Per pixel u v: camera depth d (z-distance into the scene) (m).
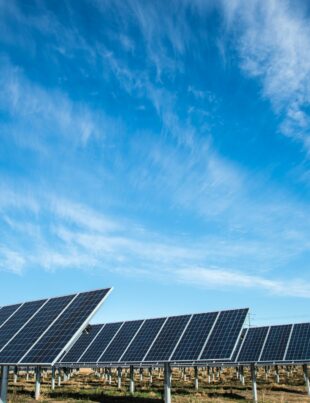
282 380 53.38
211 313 31.05
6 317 29.67
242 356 39.94
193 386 44.62
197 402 29.17
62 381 53.19
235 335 26.81
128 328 38.59
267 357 38.12
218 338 27.31
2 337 26.16
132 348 32.72
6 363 21.77
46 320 25.17
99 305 23.33
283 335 40.38
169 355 27.75
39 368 29.42
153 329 33.84
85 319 22.28
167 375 27.17
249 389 41.28
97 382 51.19
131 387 37.75
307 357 35.88
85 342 42.09
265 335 41.81
